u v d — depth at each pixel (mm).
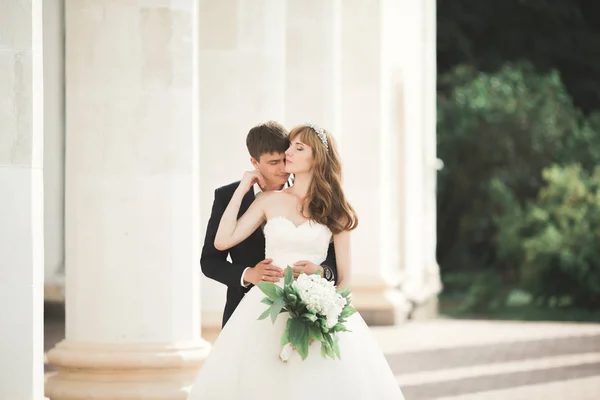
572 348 22406
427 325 27344
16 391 9414
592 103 56719
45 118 27734
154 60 12883
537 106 47406
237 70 16125
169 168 12969
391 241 32500
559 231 32688
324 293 8836
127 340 12938
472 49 57031
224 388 9062
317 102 21750
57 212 28078
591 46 56531
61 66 27844
